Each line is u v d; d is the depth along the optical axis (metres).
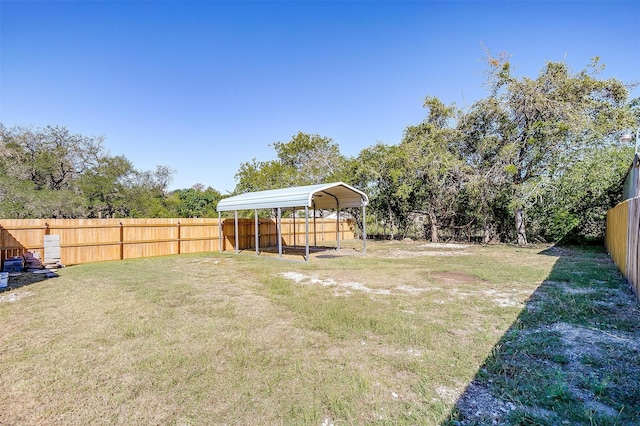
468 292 6.25
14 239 10.00
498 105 14.91
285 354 3.53
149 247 13.18
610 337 3.84
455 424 2.28
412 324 4.42
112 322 4.67
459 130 17.03
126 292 6.59
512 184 14.56
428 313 4.91
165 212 23.73
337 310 5.09
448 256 11.77
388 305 5.39
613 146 13.20
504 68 14.84
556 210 14.43
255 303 5.68
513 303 5.40
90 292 6.60
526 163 14.84
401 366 3.20
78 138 21.09
